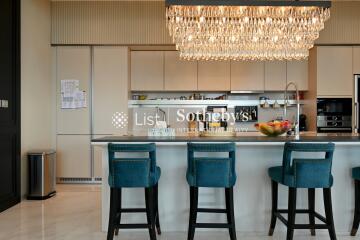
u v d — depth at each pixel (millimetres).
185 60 5703
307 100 5777
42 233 3223
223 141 2996
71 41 5418
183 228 3316
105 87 5457
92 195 4773
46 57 5273
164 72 5703
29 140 4703
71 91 5469
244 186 3314
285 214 3346
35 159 4555
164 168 3320
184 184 3320
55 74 5473
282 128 3436
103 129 5461
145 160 2758
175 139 3072
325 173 2738
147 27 5410
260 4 3664
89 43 5414
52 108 5477
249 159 3318
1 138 3971
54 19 5430
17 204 4289
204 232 3268
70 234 3197
